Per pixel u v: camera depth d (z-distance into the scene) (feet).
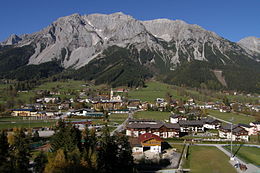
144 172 245.86
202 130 487.20
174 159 292.40
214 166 267.18
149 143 326.44
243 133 413.39
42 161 188.55
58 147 204.03
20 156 182.70
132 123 463.42
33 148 307.58
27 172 180.34
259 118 579.48
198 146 360.28
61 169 165.17
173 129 429.79
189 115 598.34
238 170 256.93
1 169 160.86
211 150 335.26
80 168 171.42
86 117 611.06
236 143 382.83
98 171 190.60
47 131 432.66
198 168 260.83
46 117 603.67
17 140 230.89
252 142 396.16
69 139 205.87
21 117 601.21
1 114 618.03
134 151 325.01
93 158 187.83
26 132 411.95
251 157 306.14
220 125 533.55
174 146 359.25
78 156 181.37
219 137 431.43
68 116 620.08
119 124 522.88
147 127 425.69
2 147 168.35
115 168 218.38
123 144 242.17
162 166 265.54
